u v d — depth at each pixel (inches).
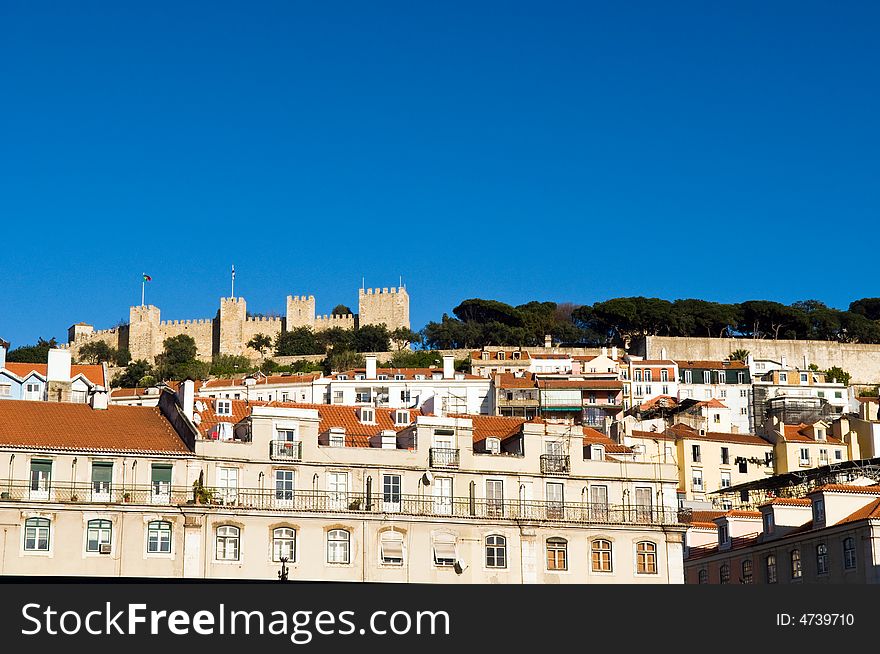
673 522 3932.1
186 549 3531.0
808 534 3767.2
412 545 3703.3
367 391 7396.7
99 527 3494.1
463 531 3757.4
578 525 3846.0
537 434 3964.1
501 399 7224.4
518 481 3887.8
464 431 3892.7
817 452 6284.5
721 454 6107.3
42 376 5285.4
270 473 3698.3
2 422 3668.8
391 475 3789.4
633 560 3865.7
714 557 4212.6
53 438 3622.0
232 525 3585.1
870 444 6323.8
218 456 3666.3
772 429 6461.6
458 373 7770.7
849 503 3772.1
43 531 3452.3
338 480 3742.6
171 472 3619.6
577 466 3959.2
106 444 3636.8
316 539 3634.4
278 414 3757.4
